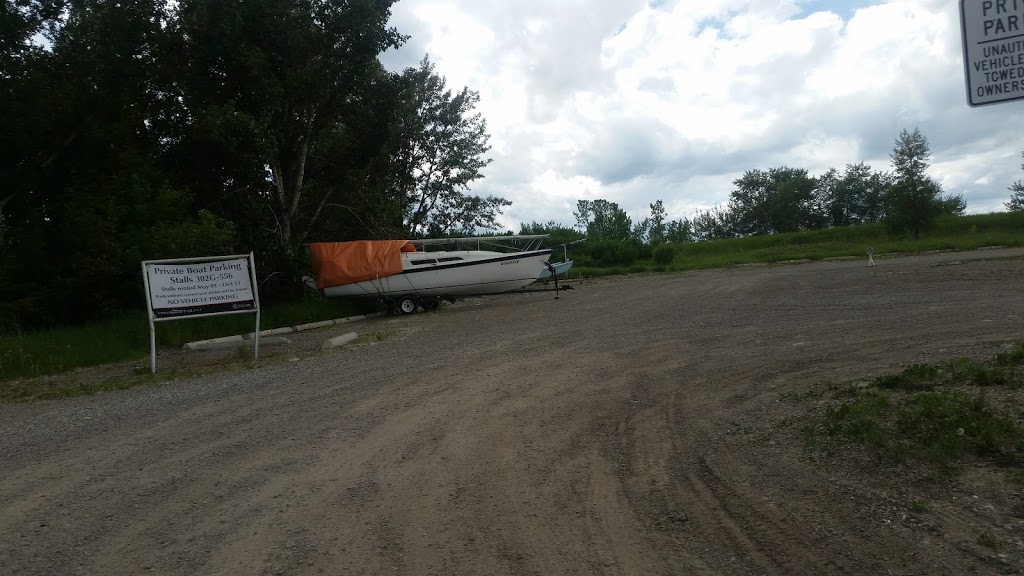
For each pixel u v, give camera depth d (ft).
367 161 86.63
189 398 31.32
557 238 134.82
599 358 34.22
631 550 13.56
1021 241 111.75
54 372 44.06
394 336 51.34
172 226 62.23
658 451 19.39
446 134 123.85
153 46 72.59
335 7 77.10
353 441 22.15
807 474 16.19
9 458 22.65
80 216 61.11
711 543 13.56
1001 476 14.40
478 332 49.32
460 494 17.10
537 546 13.98
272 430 24.13
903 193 138.00
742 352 32.94
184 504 17.29
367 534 14.98
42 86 62.85
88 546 14.98
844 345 32.12
